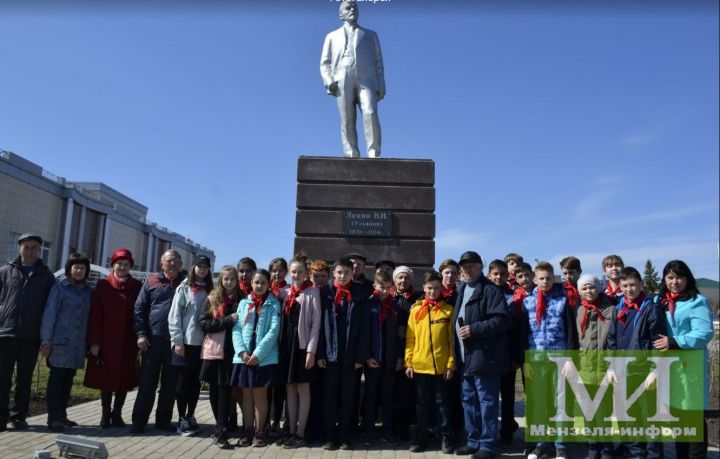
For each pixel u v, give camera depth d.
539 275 5.86
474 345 5.68
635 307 5.41
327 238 8.95
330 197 9.02
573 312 5.79
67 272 6.86
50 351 6.56
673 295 5.38
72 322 6.71
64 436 5.41
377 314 6.19
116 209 41.62
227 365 6.04
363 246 8.91
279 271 6.62
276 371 6.06
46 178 32.81
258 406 5.98
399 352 6.29
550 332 5.71
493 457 5.53
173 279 6.92
